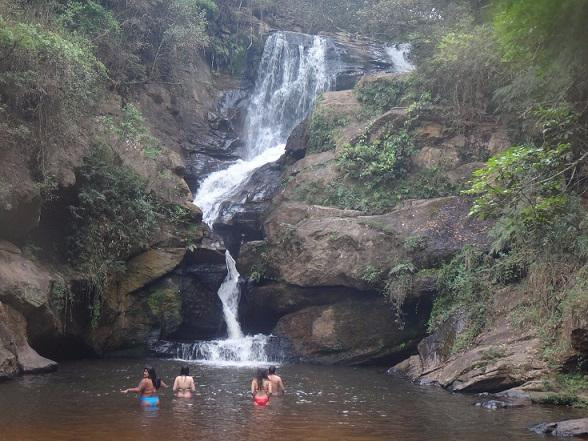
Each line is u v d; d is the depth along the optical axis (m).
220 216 26.75
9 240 17.98
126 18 28.52
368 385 16.31
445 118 24.55
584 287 15.28
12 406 12.13
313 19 41.41
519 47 8.27
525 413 12.58
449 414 12.43
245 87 36.91
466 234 20.52
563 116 15.01
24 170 17.98
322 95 29.17
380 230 21.45
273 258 23.12
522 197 13.65
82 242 20.41
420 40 29.98
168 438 10.01
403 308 20.77
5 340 15.59
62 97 19.00
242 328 24.22
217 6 36.81
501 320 17.16
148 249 22.33
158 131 29.86
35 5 22.05
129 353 21.39
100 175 21.23
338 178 24.84
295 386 15.97
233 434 10.39
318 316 21.78
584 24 7.12
